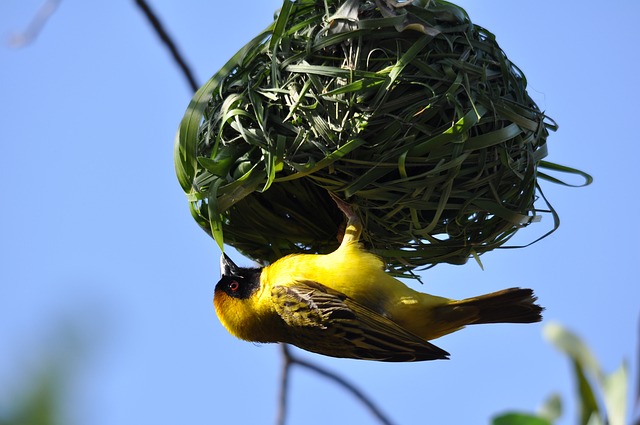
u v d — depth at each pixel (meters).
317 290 8.73
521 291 8.55
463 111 7.73
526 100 8.45
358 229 8.71
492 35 8.29
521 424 4.76
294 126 7.80
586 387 4.98
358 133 7.57
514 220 8.31
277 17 8.62
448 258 9.02
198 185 8.38
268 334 9.44
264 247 9.67
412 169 8.09
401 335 8.38
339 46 7.76
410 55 7.54
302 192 9.12
